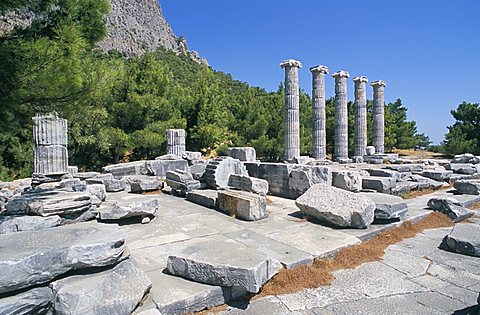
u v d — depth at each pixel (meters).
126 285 3.30
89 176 12.00
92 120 22.28
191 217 7.36
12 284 2.86
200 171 13.67
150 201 6.95
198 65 87.38
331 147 35.59
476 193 9.74
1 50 4.79
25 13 5.73
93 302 2.97
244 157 13.78
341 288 4.04
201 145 29.00
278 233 5.93
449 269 4.61
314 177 9.05
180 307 3.37
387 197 7.06
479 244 5.04
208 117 28.73
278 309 3.54
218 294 3.61
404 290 4.00
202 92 29.20
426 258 5.02
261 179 10.08
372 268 4.64
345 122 23.81
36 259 3.03
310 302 3.70
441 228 6.71
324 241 5.40
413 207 8.01
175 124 25.27
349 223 6.13
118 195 9.62
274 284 4.05
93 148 24.78
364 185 10.04
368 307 3.60
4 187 13.16
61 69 5.22
